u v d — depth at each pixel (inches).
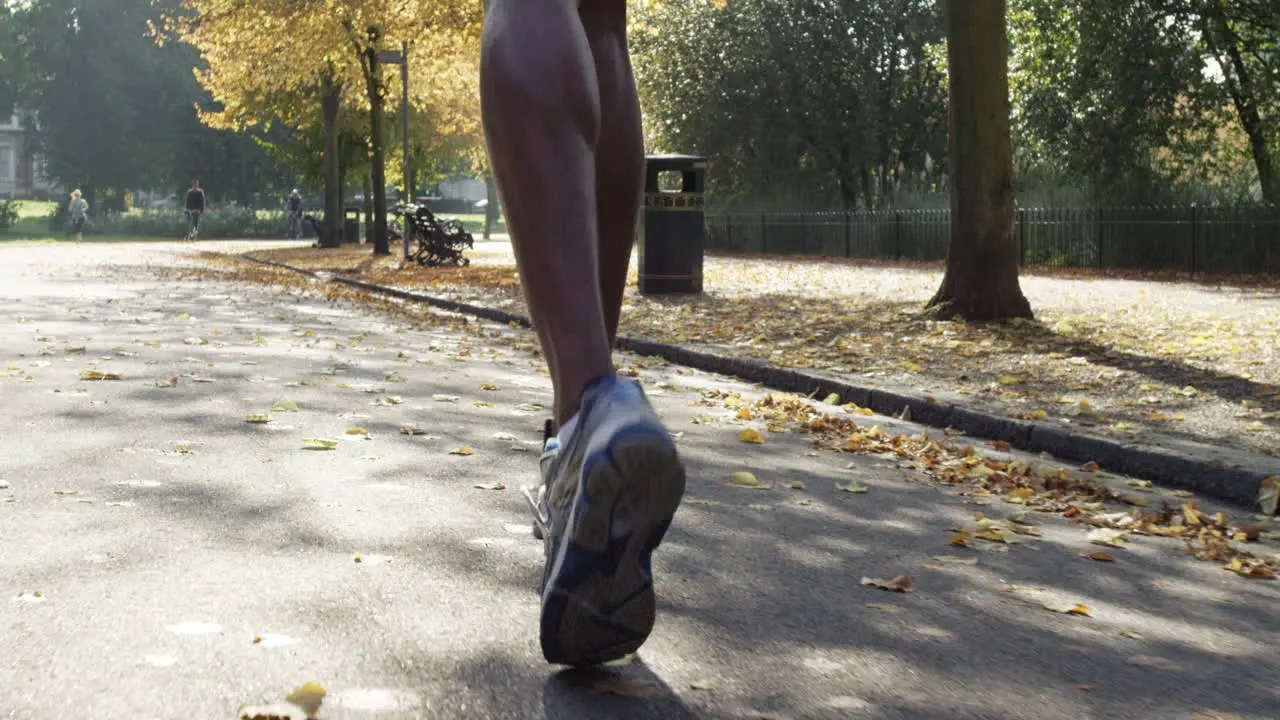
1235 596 143.3
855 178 1317.7
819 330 449.4
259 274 927.0
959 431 273.1
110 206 2576.3
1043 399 290.4
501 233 2689.5
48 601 116.1
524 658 102.3
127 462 193.9
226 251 1417.3
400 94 1282.0
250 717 86.3
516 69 65.6
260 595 119.9
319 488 177.3
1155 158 928.3
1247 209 794.2
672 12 1364.4
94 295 641.0
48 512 156.7
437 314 581.0
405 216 1019.3
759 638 113.1
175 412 248.7
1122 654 115.6
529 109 65.5
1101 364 353.1
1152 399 292.0
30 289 679.7
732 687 98.3
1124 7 900.0
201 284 779.4
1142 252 850.1
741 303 581.6
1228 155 924.0
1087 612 130.0
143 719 86.1
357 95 1322.6
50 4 2406.5
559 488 72.6
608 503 69.4
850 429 264.5
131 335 421.1
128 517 154.9
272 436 223.3
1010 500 196.4
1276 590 147.9
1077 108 954.1
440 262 1007.6
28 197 3663.9
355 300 668.1
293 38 1107.9
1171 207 832.3
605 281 82.4
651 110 1384.1
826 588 134.1
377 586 124.5
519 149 65.6
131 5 2407.7
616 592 74.9
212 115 1453.0
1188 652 118.0
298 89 1471.5
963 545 161.0
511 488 181.6
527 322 520.4
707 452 230.1
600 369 67.9
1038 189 965.2
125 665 97.5
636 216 82.4
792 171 1331.2
